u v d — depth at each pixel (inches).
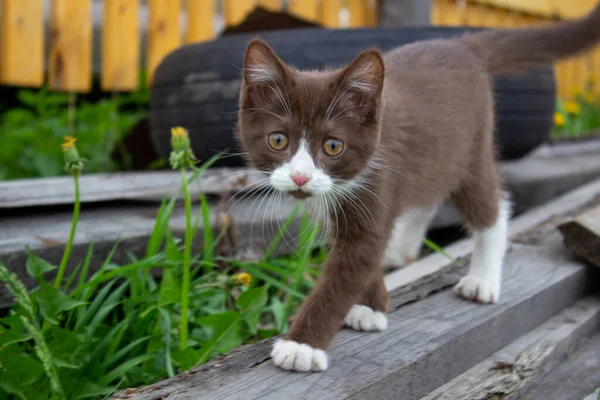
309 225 38.3
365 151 33.7
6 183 39.0
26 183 39.3
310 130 33.4
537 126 47.3
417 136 35.3
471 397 33.0
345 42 43.5
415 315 34.9
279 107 33.7
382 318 34.0
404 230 41.4
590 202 46.4
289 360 31.5
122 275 36.6
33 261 33.0
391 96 35.3
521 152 48.1
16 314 33.2
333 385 30.9
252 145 34.4
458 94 36.9
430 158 35.7
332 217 33.9
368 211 33.6
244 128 34.5
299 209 40.9
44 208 40.4
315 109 33.3
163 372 34.6
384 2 59.7
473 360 34.2
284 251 41.1
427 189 36.1
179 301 35.0
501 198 38.5
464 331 33.8
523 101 46.4
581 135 69.3
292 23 50.7
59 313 33.6
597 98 90.5
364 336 33.5
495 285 36.3
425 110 35.8
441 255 41.0
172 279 34.7
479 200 37.7
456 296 36.5
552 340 36.0
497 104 45.9
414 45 38.1
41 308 32.9
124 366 33.7
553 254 40.2
